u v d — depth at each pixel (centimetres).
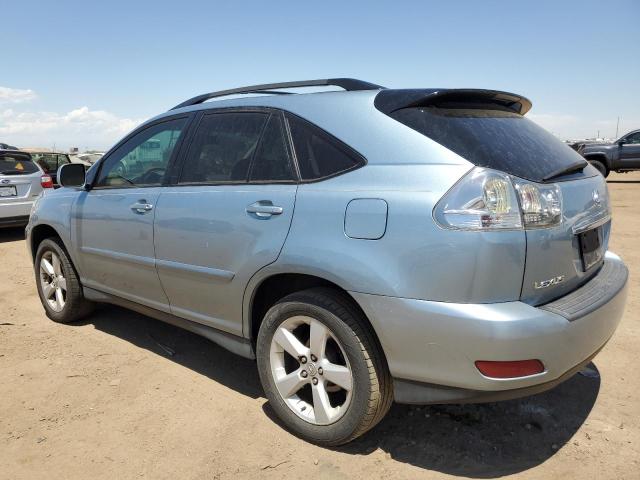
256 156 300
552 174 242
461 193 221
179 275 331
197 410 312
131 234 362
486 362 216
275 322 282
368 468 256
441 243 220
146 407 316
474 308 217
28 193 890
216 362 381
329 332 259
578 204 254
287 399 284
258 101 314
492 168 224
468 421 296
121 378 354
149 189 355
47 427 295
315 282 278
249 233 285
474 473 252
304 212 263
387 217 233
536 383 221
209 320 323
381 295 233
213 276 308
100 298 419
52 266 462
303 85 312
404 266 228
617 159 1769
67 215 423
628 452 266
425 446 273
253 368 371
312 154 274
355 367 250
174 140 354
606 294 255
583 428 288
